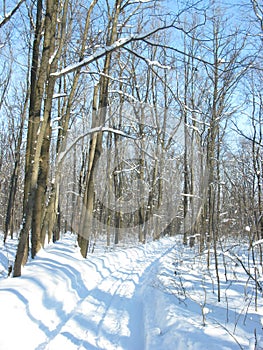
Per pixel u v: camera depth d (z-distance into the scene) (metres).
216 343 3.47
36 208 8.55
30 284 5.13
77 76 10.71
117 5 10.40
